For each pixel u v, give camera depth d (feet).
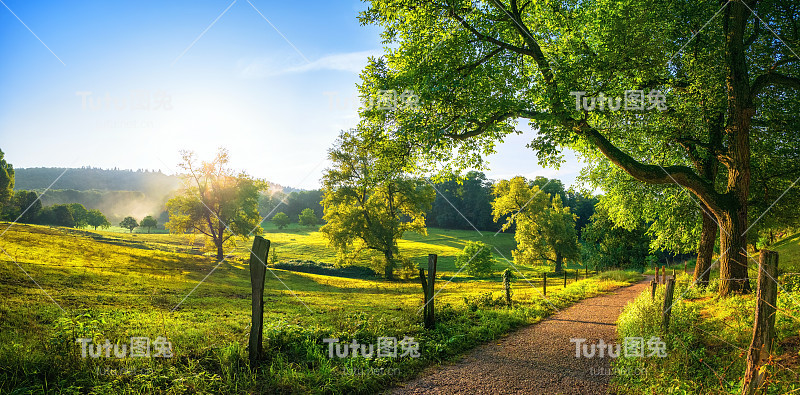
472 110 48.01
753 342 15.23
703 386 18.20
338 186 145.18
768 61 50.21
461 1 48.08
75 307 35.19
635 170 45.88
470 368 23.57
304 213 410.11
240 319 36.76
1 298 34.45
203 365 20.71
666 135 55.67
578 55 45.85
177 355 21.42
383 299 69.31
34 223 316.40
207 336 26.84
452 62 46.98
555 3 49.52
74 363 18.78
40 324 26.94
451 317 38.73
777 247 72.13
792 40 46.29
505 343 30.12
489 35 48.85
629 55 42.70
